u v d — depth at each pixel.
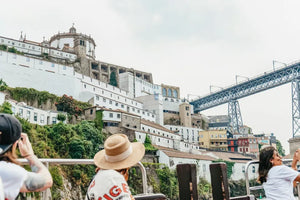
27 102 71.00
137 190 58.34
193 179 3.92
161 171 67.06
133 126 78.56
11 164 2.32
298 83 96.88
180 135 105.62
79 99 83.56
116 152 2.90
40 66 80.19
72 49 115.50
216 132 120.62
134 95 114.00
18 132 2.38
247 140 117.06
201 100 134.12
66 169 49.62
